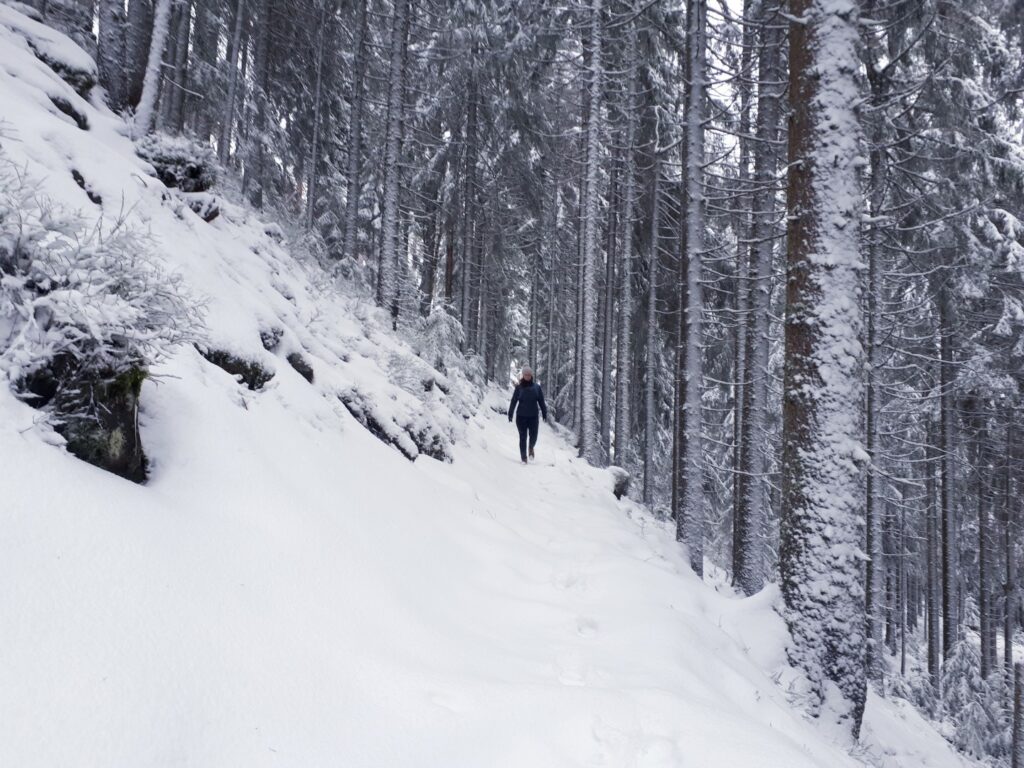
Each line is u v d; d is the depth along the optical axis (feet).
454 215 72.28
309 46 61.87
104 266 9.01
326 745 6.78
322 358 22.84
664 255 65.67
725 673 13.06
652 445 59.88
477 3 57.52
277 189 67.67
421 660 9.38
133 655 6.34
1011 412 61.16
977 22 32.68
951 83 34.88
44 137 14.90
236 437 11.66
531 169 73.26
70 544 6.86
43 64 20.58
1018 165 37.70
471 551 16.31
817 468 17.31
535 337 87.66
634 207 63.31
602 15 46.29
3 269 8.21
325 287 34.30
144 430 10.21
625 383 61.21
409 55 62.18
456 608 12.52
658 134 51.24
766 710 12.28
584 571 17.37
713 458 68.49
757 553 33.35
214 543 8.86
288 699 7.20
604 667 11.08
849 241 17.70
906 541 80.07
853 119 18.01
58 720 5.27
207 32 58.54
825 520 17.02
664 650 12.17
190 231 18.95
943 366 54.75
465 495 21.81
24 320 8.20
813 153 18.19
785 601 17.83
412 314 53.62
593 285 46.57
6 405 7.55
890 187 35.73
